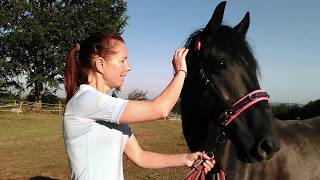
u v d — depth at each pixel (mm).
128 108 2268
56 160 12688
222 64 2873
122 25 40594
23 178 9633
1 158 13109
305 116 4074
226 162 3188
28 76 38531
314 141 3303
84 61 2396
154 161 2783
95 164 2273
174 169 9930
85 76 2420
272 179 3162
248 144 2787
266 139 2717
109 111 2264
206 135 3230
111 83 2406
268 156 2768
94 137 2295
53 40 38844
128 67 2449
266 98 2859
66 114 2342
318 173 3186
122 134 2445
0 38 37719
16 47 38094
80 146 2289
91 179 2256
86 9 38906
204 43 2975
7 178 9641
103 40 2375
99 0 38625
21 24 36969
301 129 3383
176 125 29547
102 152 2297
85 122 2297
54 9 39188
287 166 3174
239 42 2928
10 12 37594
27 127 23625
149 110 2279
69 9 39062
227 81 2869
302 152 3232
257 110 2797
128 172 9648
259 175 3162
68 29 38406
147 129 25000
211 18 2939
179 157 2824
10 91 39625
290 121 3508
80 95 2316
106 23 39312
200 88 3027
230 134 2902
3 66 37531
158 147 15547
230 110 2844
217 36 2943
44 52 38469
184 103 3271
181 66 2516
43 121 27047
